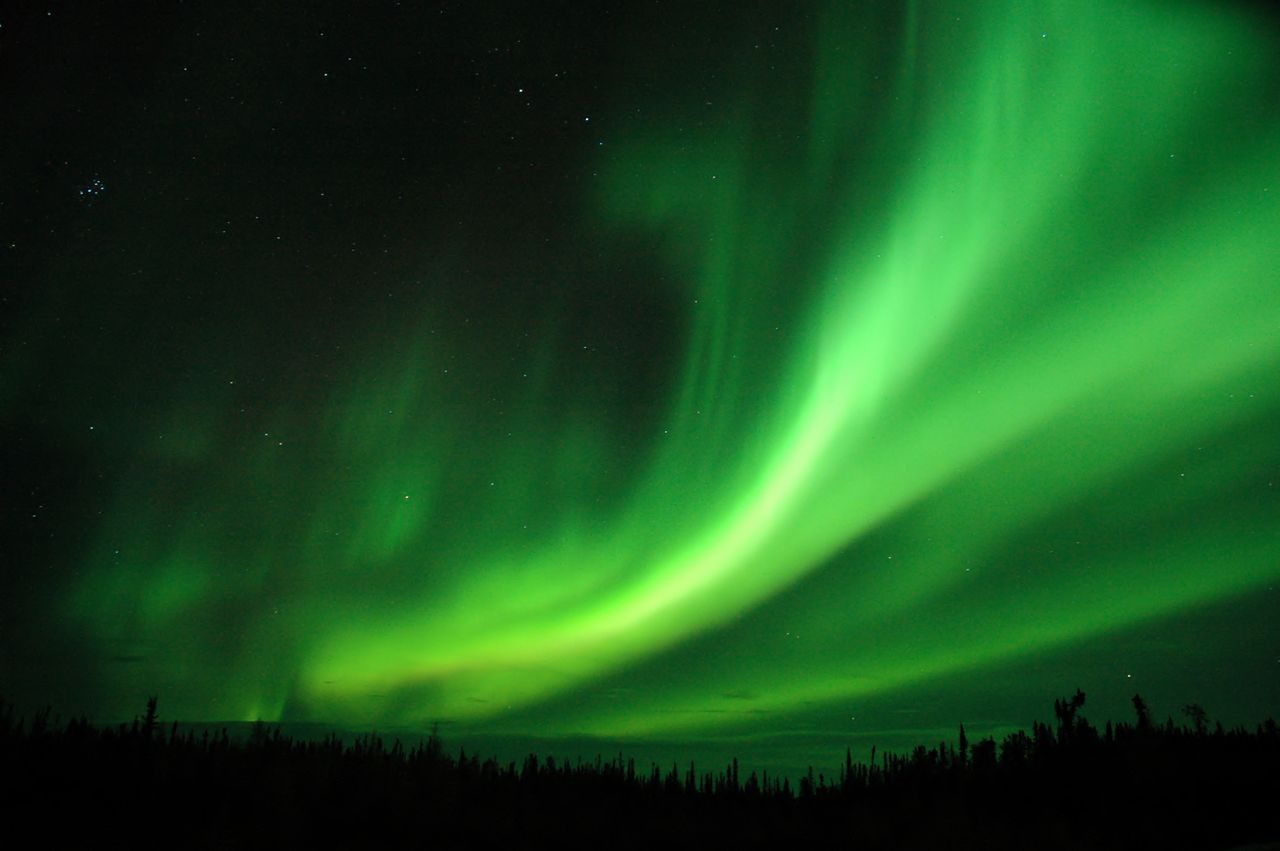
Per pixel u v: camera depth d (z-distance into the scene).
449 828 34.19
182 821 30.02
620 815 37.88
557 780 43.22
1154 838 24.50
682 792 42.47
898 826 32.66
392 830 33.12
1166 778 28.70
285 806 32.78
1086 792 29.94
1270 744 29.39
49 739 34.31
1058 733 35.34
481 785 40.53
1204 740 31.16
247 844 29.17
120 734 36.72
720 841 33.91
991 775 35.06
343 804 34.56
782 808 38.41
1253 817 24.12
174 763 34.84
